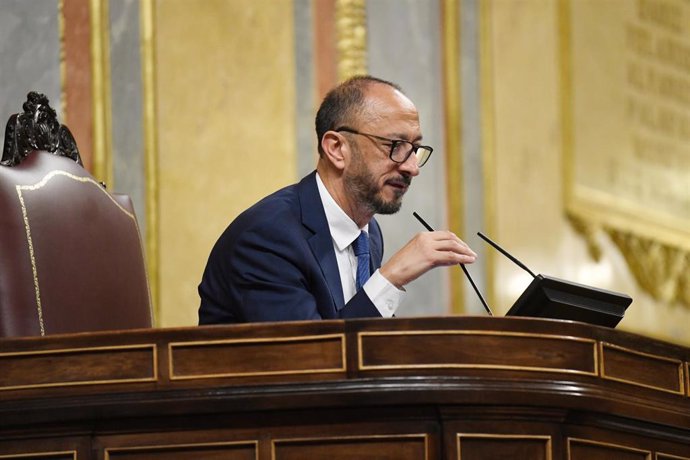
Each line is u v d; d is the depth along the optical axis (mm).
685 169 24203
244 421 9047
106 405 9047
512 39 21000
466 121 19984
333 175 11672
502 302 20141
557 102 21719
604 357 9406
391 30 19188
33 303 10609
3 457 9133
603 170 22500
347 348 9023
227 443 9023
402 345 9016
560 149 21625
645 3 23859
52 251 10875
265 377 9047
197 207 16797
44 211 10945
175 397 9023
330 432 9000
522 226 20734
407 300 19016
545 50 21609
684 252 23828
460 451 8922
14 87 15047
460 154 19812
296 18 18188
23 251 10680
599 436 9445
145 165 16281
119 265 11484
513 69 20938
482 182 20062
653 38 23953
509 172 20672
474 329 9070
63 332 10750
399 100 11680
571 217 21672
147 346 9156
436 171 19516
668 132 24000
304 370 9023
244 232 11227
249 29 17688
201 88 17062
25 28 15250
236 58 17484
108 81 15922
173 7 16906
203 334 9133
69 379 9188
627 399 9445
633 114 23312
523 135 20984
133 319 11500
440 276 19422
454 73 19906
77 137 15609
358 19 18750
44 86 15328
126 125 16109
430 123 19547
